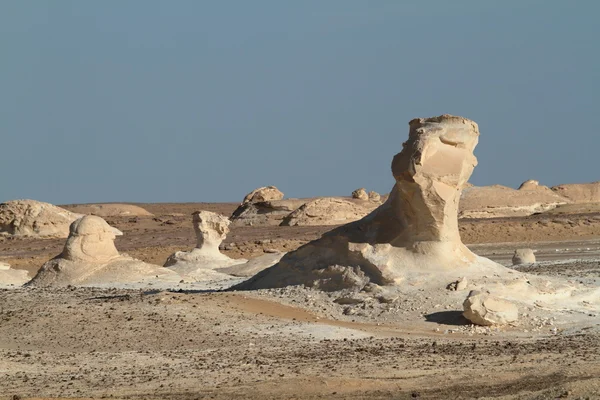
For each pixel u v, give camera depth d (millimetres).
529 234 170500
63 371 55375
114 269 104375
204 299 78062
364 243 79375
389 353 57875
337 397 45125
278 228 197875
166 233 196500
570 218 184000
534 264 111750
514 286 74375
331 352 58812
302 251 83562
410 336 65562
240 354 59312
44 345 65062
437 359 54906
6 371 55531
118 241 179875
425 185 76750
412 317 71000
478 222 185875
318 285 79500
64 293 88125
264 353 59406
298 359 56406
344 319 72312
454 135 78125
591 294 76188
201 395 46281
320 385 47344
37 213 190500
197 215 120062
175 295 79375
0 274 116688
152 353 61219
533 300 73625
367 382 47812
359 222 82875
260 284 84812
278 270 84688
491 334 66188
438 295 73562
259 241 164625
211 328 68312
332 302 76312
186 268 115750
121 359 59156
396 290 75312
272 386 47625
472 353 57094
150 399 45562
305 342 63469
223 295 79812
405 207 78812
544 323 68438
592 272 95688
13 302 81812
